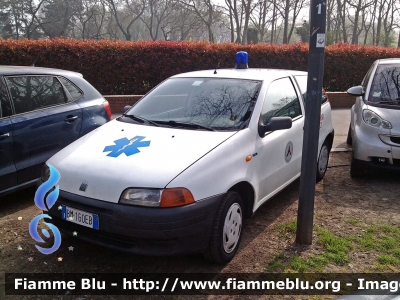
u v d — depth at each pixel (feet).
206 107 13.55
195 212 10.07
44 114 15.90
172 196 9.86
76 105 17.40
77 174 10.83
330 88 45.78
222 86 14.33
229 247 11.43
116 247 10.27
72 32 150.10
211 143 11.55
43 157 15.78
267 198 13.74
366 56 45.29
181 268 11.39
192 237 10.19
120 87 39.45
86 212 10.34
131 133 12.61
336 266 11.53
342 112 39.55
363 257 12.05
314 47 11.41
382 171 17.83
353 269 11.41
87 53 37.73
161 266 11.49
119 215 9.87
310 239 12.66
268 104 13.94
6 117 14.70
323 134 18.17
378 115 18.02
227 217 11.10
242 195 12.44
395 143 17.38
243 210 12.37
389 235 13.43
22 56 35.96
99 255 12.01
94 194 10.32
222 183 10.89
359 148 18.13
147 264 11.59
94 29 164.45
